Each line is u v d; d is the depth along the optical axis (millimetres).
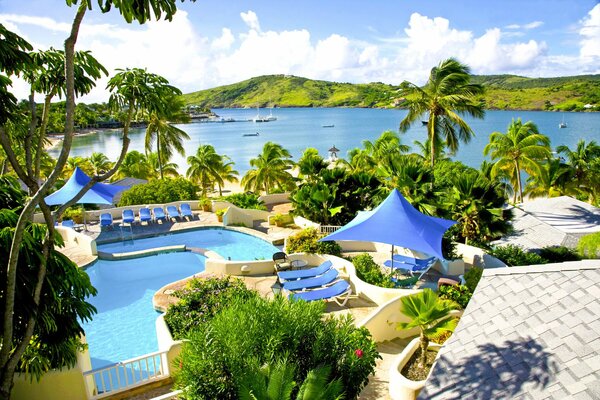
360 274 15195
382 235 13883
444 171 29016
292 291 14414
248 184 42562
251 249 21609
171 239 23328
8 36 6883
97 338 12961
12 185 8359
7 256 7199
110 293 16484
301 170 28031
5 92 7348
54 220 7262
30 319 7273
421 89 27219
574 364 6020
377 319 11570
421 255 17484
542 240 21359
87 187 7504
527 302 7629
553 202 26562
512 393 5984
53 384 8562
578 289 7414
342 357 7949
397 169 21750
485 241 21609
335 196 23844
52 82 7746
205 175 46906
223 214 25344
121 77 7121
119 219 26125
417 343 10094
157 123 34281
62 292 8281
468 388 6363
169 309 12125
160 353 9633
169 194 28938
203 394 7160
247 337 7547
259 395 6316
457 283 13766
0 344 7559
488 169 35625
